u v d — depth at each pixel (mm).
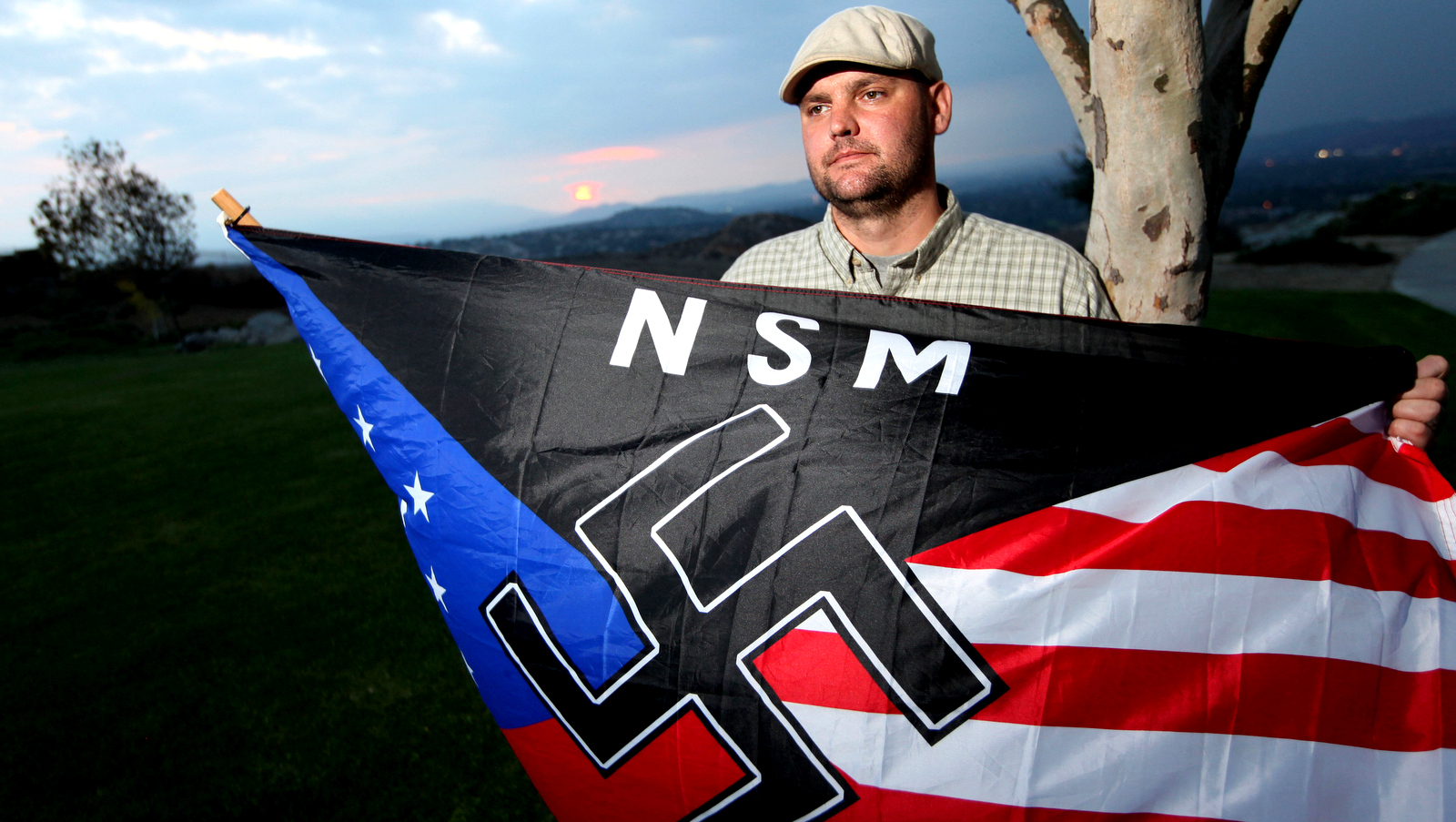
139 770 2771
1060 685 1279
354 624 3785
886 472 1385
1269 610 1301
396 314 1613
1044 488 1365
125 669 3475
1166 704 1277
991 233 1797
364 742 2869
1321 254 19781
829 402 1443
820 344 1488
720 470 1422
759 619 1347
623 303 1547
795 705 1323
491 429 1522
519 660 1487
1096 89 1705
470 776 2656
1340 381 1465
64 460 7484
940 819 1280
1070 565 1320
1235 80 1791
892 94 1659
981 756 1276
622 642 1403
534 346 1547
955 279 1790
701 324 1522
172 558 4820
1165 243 1709
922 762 1289
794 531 1370
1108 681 1280
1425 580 1373
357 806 2545
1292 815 1264
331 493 5945
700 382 1486
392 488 1631
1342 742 1280
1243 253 22000
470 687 3188
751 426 1442
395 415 1583
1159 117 1625
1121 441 1398
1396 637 1324
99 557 4902
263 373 12953
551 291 1576
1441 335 9062
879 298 1521
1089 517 1344
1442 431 5395
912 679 1297
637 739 1413
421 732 2910
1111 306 1813
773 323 1508
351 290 1641
